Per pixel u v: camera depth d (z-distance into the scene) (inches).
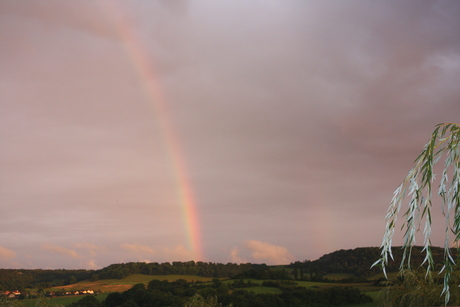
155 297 2119.8
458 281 378.0
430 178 141.1
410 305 475.5
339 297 2143.2
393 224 144.4
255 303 2155.5
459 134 145.7
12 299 693.3
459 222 141.9
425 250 139.3
